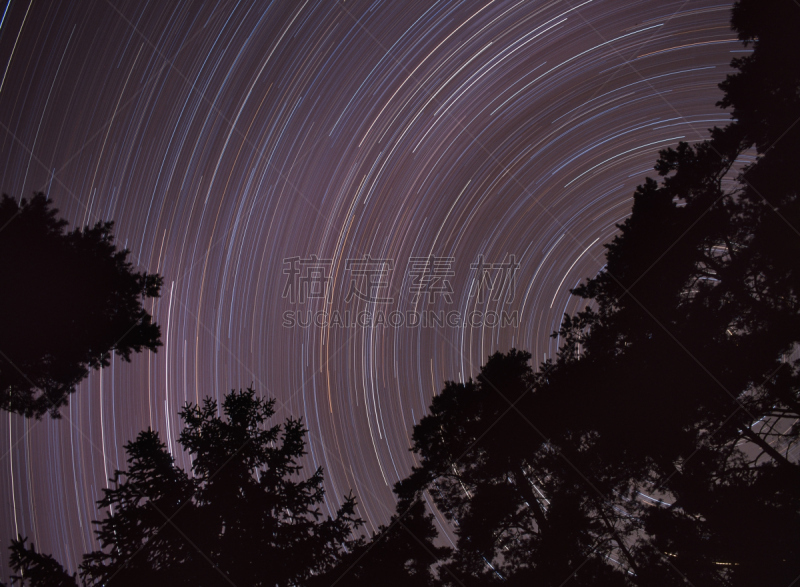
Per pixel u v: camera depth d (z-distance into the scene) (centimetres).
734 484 601
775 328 615
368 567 686
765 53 682
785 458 625
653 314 714
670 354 677
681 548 584
